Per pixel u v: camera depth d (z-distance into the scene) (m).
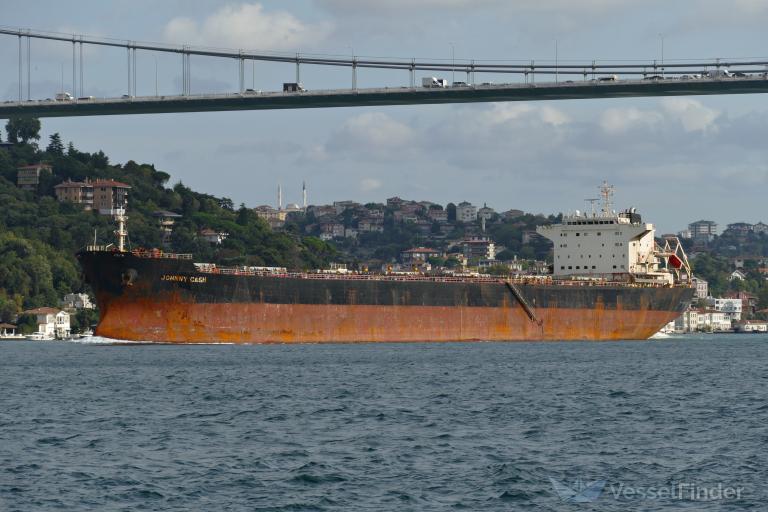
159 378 185.62
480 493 92.56
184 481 96.62
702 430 123.69
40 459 106.25
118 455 108.31
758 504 88.94
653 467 102.44
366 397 155.00
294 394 159.38
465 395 157.75
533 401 150.38
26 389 169.62
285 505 88.62
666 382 179.38
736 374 197.50
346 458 106.50
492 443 114.88
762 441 115.88
